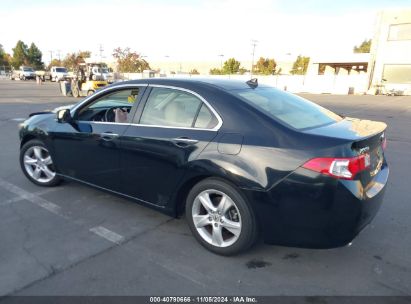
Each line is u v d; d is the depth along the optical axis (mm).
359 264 3135
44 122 4695
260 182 2854
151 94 3709
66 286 2783
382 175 3307
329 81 36250
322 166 2684
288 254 3281
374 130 3176
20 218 3980
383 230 3777
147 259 3184
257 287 2803
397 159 6902
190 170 3219
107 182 4059
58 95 23688
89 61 27266
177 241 3510
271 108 3264
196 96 3379
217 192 3145
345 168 2682
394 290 2777
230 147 3016
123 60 57281
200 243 3371
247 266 3086
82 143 4180
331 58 41719
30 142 4887
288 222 2846
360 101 22688
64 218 3992
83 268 3027
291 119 3166
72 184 5039
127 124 3785
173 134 3369
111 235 3619
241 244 3078
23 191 4777
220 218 3174
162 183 3496
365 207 2809
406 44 31094
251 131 2998
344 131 3049
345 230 2770
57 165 4625
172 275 2949
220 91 3312
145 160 3570
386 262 3174
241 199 2990
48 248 3346
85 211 4180
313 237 2826
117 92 4043
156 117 3596
